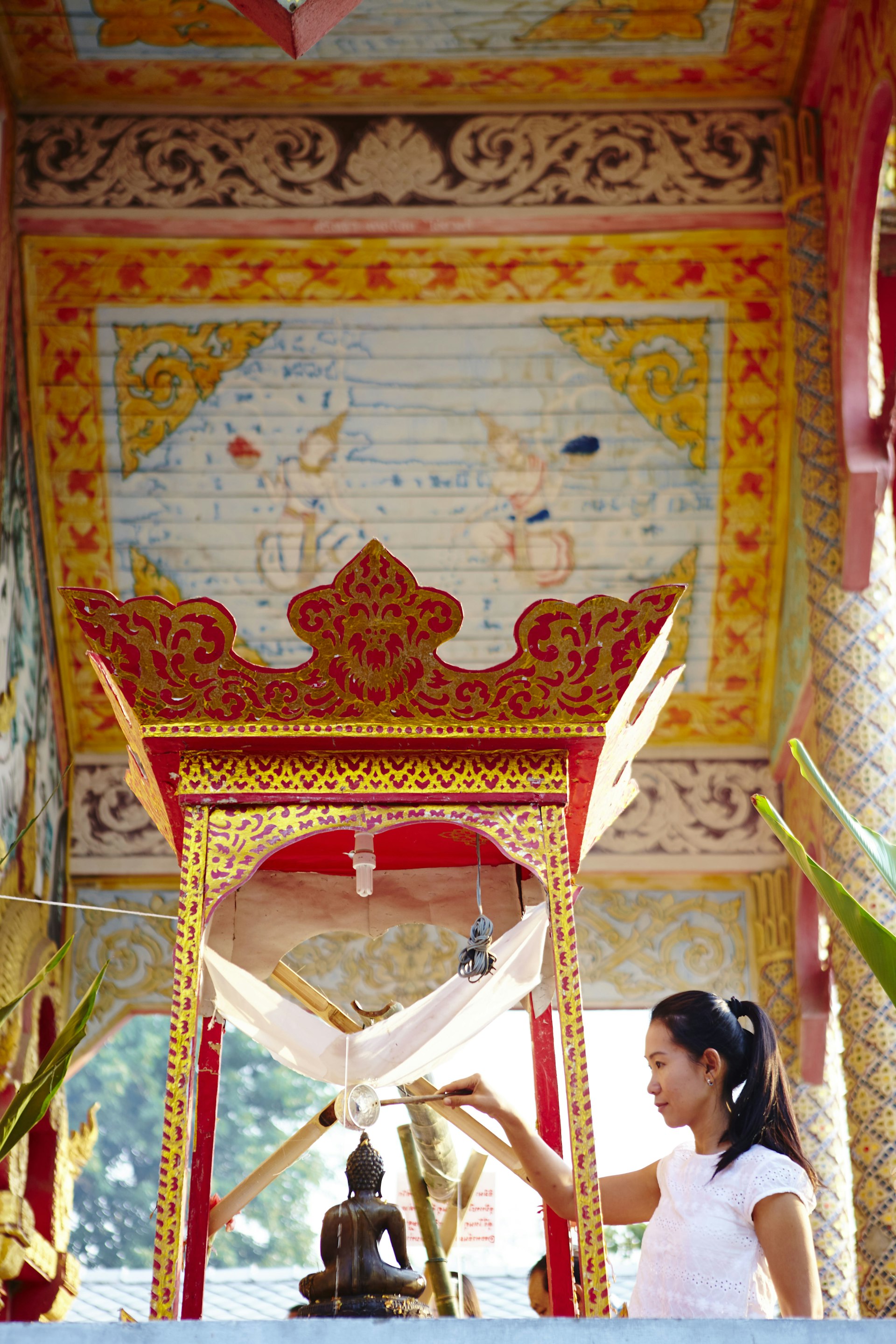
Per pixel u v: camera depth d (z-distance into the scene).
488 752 2.51
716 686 8.29
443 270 7.43
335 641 2.49
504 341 7.59
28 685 7.46
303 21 3.63
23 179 7.16
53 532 7.85
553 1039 3.04
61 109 7.24
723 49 6.99
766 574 7.98
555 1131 2.95
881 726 6.16
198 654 2.48
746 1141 2.37
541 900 3.14
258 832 2.43
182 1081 2.20
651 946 8.12
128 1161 16.39
